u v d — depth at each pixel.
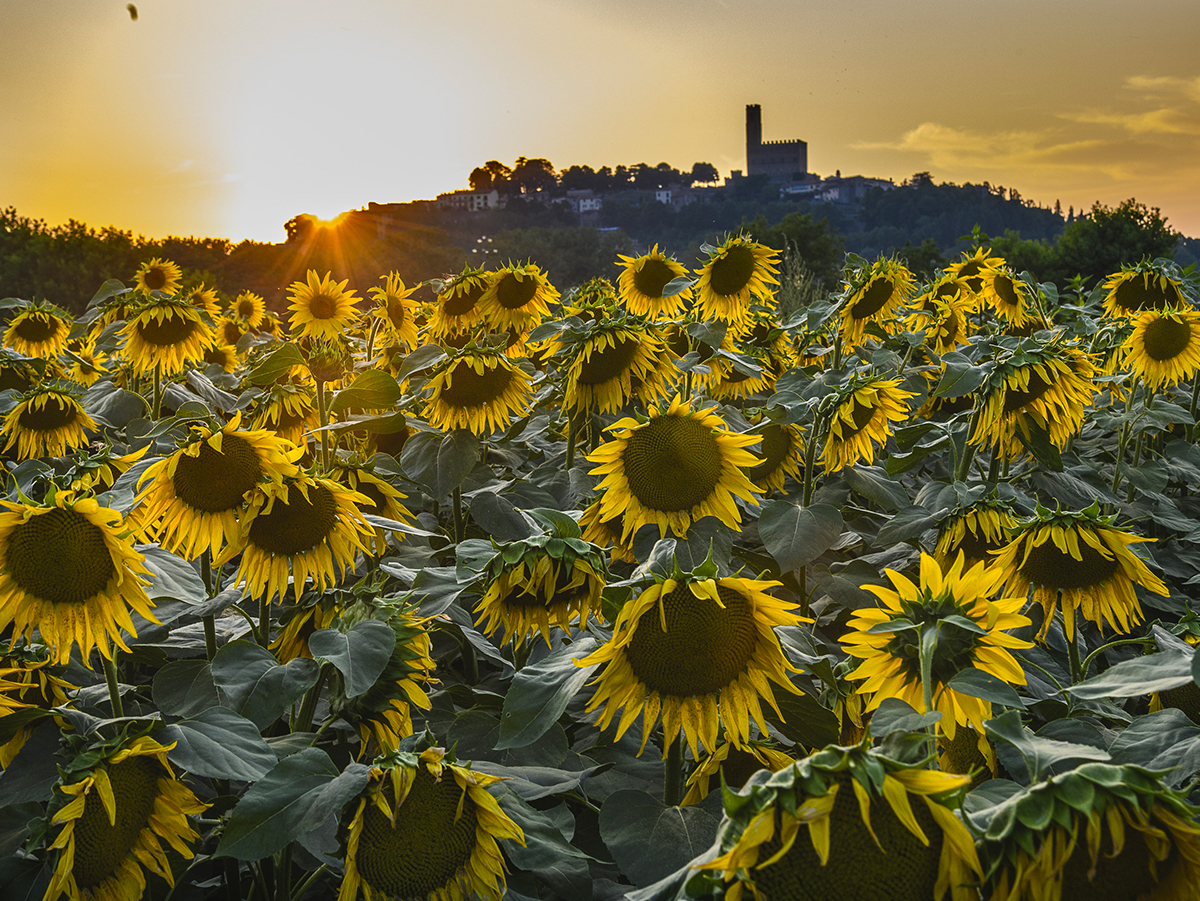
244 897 2.26
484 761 2.21
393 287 5.10
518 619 2.30
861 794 1.01
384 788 1.57
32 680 1.97
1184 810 1.03
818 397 3.36
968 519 2.67
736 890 1.04
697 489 2.65
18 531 1.84
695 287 4.65
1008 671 1.49
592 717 2.47
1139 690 1.47
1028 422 3.09
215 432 2.25
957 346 4.70
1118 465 3.93
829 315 4.32
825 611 3.17
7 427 4.02
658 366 3.67
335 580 2.41
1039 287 5.30
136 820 1.68
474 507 3.11
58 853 1.59
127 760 1.67
